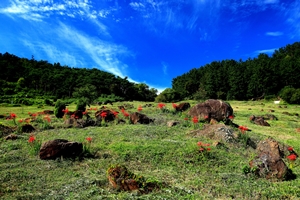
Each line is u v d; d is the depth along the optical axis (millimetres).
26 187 8109
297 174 10336
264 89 77438
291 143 16375
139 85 112562
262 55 110938
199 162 11195
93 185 8078
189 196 7352
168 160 11227
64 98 88625
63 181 8664
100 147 12930
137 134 15977
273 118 31969
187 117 22375
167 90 76938
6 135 16266
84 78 106812
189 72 126875
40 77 109188
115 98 81000
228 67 108375
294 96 58938
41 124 19891
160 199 6965
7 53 133125
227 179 9250
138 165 10602
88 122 19906
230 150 13391
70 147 11383
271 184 8922
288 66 78000
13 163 10633
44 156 11148
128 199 6871
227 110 21312
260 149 13406
